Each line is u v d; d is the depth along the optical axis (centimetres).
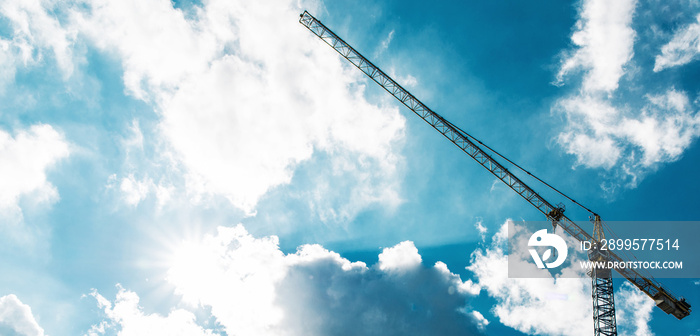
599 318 5853
